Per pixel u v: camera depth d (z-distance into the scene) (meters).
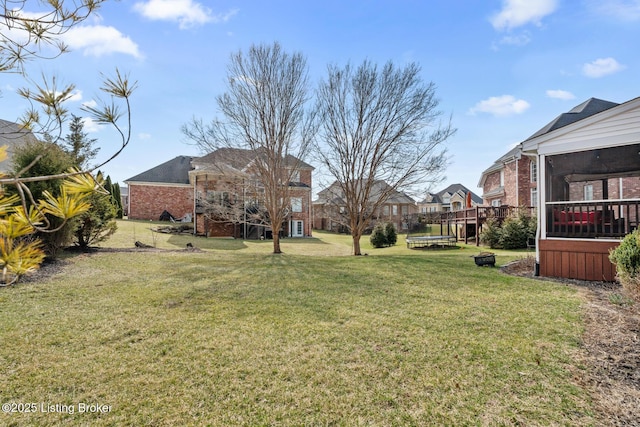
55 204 1.43
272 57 12.64
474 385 2.87
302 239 23.64
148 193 26.73
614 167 8.17
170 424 2.39
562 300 5.32
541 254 7.39
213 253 12.49
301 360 3.34
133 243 14.11
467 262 9.80
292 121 13.01
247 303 5.30
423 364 3.24
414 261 10.06
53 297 5.43
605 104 16.89
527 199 19.27
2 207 1.41
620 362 3.19
